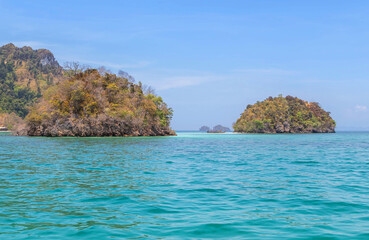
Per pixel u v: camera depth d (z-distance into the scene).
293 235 7.69
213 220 9.02
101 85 114.50
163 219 9.14
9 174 18.64
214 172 20.06
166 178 17.36
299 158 30.95
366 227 8.35
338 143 70.12
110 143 59.72
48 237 7.51
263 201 11.61
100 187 14.45
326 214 9.73
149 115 122.50
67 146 49.03
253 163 25.92
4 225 8.48
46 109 104.62
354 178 17.56
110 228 8.24
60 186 14.66
